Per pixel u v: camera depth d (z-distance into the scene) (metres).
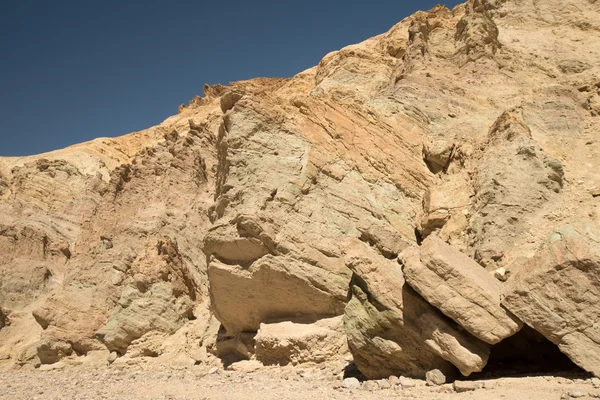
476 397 7.71
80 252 23.84
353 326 10.27
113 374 15.38
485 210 12.70
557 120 15.10
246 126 14.94
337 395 8.74
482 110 16.64
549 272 8.52
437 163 15.71
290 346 12.71
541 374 9.01
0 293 24.88
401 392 8.62
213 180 26.16
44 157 39.66
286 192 14.30
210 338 16.69
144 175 25.64
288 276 13.45
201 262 22.39
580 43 18.03
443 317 9.20
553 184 12.89
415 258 9.28
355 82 21.67
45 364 19.59
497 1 20.69
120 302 18.34
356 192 14.98
